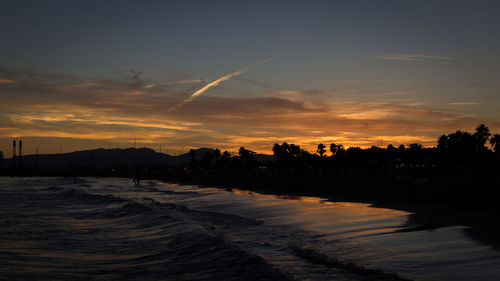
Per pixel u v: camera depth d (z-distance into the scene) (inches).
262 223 708.7
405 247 431.5
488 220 603.5
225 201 1299.2
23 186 3026.6
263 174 3029.0
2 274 378.3
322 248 452.8
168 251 487.8
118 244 560.4
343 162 2704.2
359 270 347.9
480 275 311.3
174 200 1407.5
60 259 457.1
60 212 1040.8
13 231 684.1
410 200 978.7
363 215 754.2
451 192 1010.1
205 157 5172.2
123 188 2687.0
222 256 429.4
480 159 2048.5
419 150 2283.5
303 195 1469.0
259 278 339.0
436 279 308.5
